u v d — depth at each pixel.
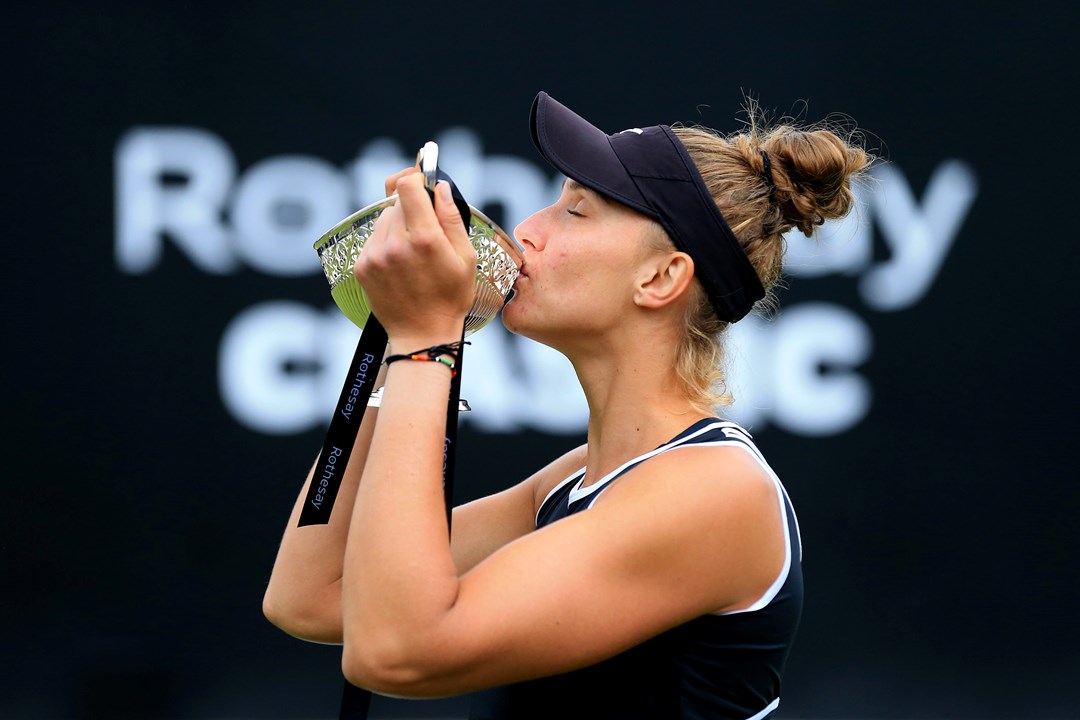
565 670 4.09
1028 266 13.64
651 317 4.89
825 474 13.55
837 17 13.70
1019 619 13.38
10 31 13.40
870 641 13.37
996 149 13.68
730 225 4.92
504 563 4.05
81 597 13.15
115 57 13.50
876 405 13.61
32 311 13.33
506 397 13.58
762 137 5.40
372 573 3.95
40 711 12.98
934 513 13.51
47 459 13.23
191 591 13.27
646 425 4.89
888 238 13.67
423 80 13.64
